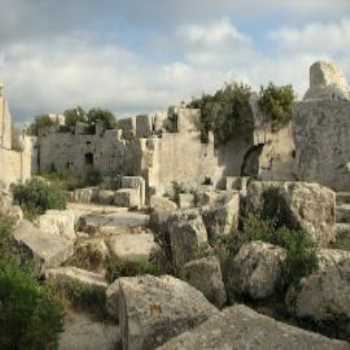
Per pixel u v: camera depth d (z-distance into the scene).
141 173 49.25
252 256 11.52
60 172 56.50
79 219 22.73
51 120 62.12
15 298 8.10
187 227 13.65
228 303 11.05
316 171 23.16
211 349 6.02
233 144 55.38
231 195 15.54
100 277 12.98
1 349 7.69
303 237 13.00
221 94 55.66
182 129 53.69
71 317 10.62
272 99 52.16
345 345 6.17
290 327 6.54
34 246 13.27
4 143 30.73
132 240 15.90
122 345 8.81
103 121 56.47
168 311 8.09
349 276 9.66
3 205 16.80
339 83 26.58
